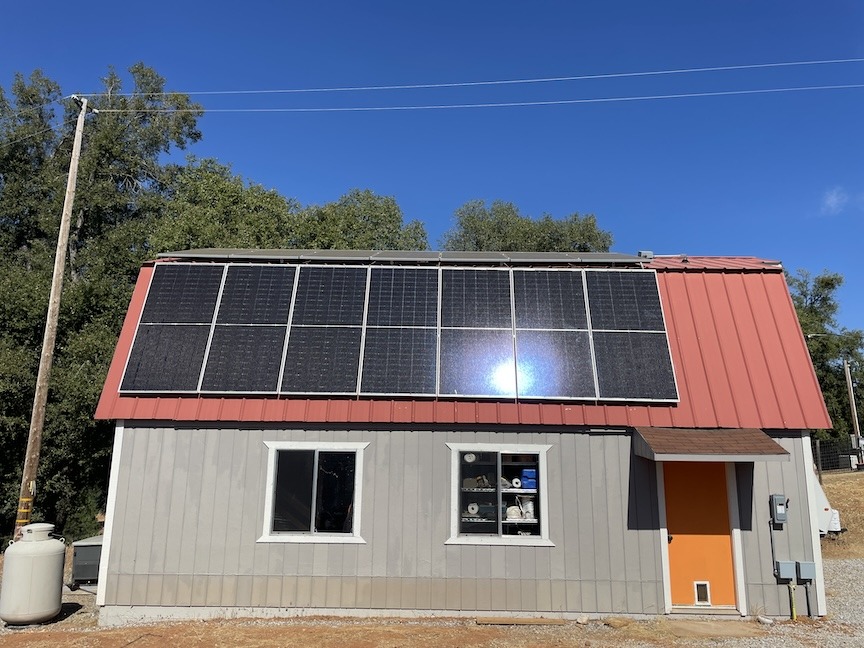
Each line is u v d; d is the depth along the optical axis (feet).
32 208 98.07
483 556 30.01
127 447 31.07
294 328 33.71
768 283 36.17
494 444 31.04
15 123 101.19
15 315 61.57
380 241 109.19
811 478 30.68
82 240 92.17
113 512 30.45
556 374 31.94
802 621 28.96
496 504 30.60
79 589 36.68
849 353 146.20
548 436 31.12
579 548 30.01
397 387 31.42
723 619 29.17
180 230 75.46
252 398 31.50
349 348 32.89
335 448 31.04
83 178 88.74
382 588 29.81
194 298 34.91
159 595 29.76
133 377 31.68
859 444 110.73
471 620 29.14
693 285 36.17
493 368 32.12
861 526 60.59
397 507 30.53
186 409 31.04
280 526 30.45
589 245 115.03
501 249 118.32
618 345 33.01
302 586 29.86
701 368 32.76
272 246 80.23
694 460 27.30
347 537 30.25
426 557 30.04
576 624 28.71
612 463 30.83
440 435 31.17
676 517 30.73
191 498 30.60
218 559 30.07
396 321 33.96
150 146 105.91
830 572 44.01
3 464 57.00
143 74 108.27
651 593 29.58
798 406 31.40
